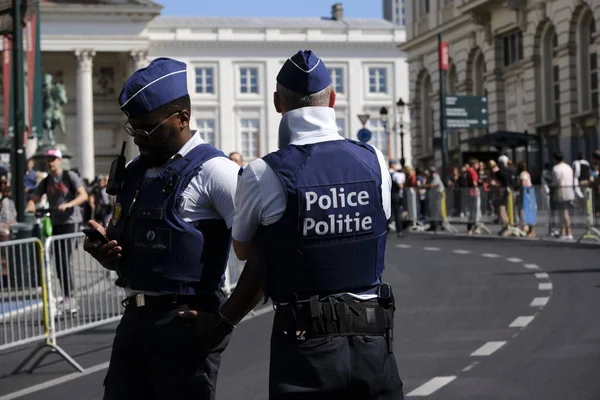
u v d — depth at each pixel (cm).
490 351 975
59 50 8681
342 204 434
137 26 8800
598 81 3831
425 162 5691
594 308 1221
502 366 902
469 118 3938
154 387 497
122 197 511
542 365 898
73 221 1423
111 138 9081
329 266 433
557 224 2530
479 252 2178
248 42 9062
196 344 489
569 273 1631
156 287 496
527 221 2652
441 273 1745
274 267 437
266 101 9106
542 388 809
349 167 438
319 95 446
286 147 442
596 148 3869
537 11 4200
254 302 461
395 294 1470
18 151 1764
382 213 444
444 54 3950
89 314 1095
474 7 4656
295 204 432
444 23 5178
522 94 4466
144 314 498
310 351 426
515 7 4312
